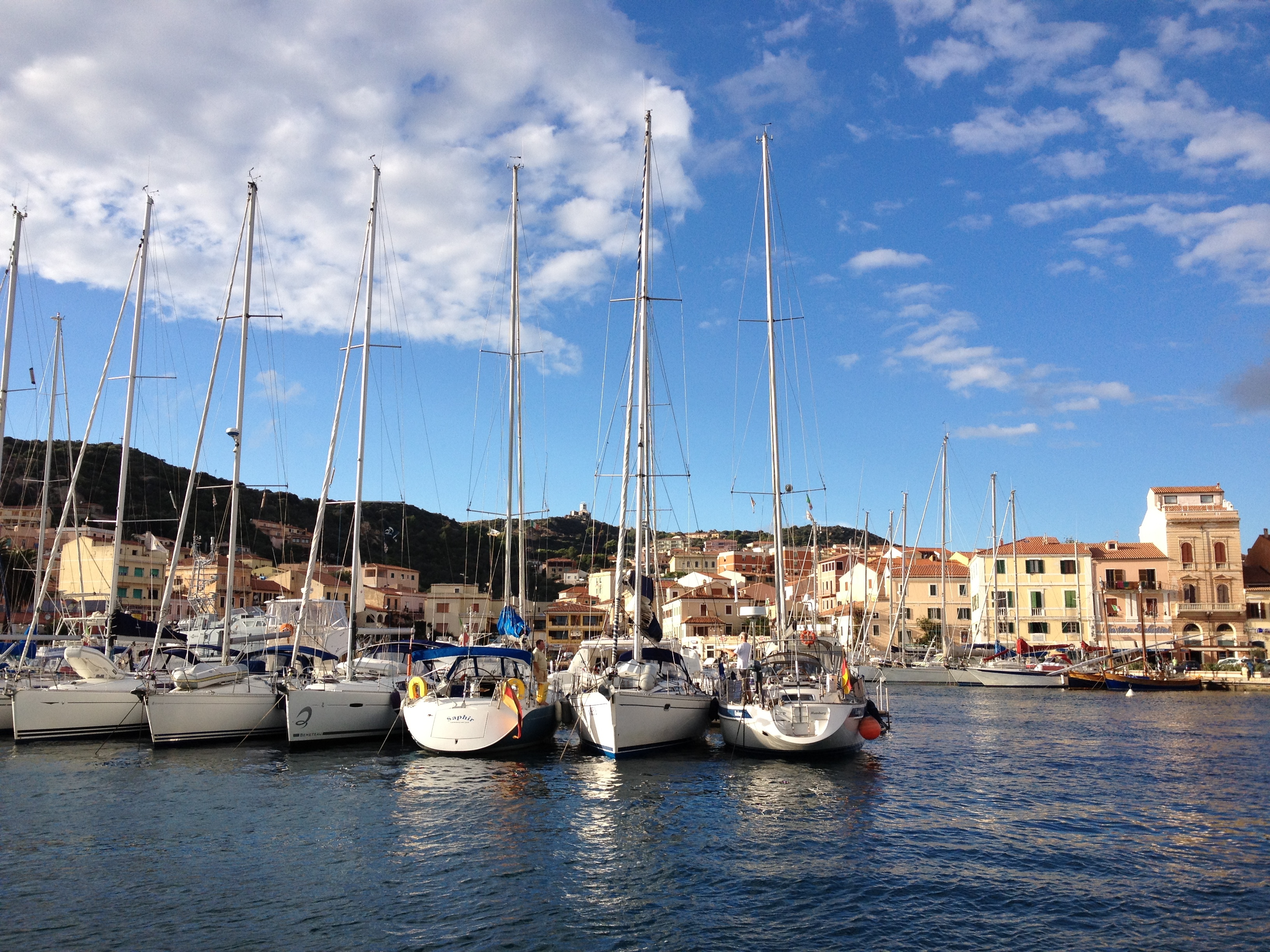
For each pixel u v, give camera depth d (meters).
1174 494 87.75
